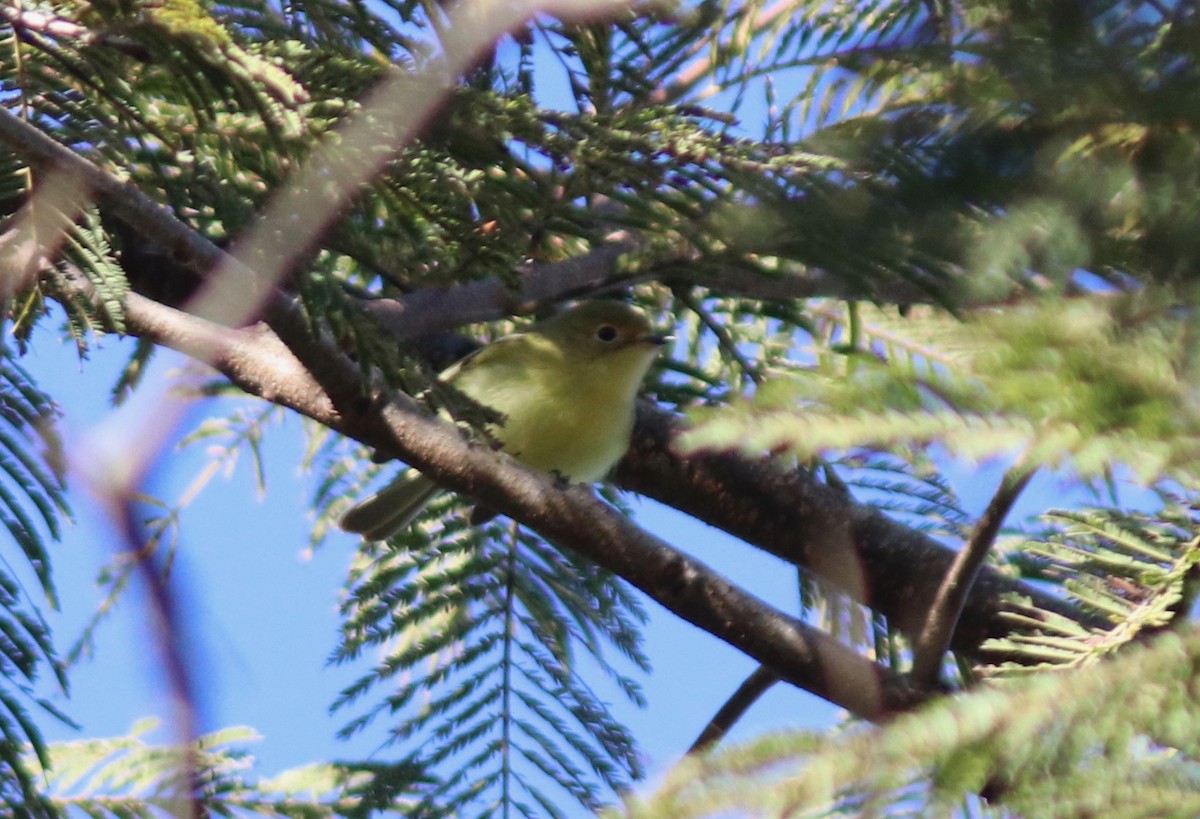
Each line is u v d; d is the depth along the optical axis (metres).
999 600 9.13
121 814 8.00
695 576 7.66
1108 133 3.19
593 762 9.54
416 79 5.95
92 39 5.61
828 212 3.43
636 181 6.09
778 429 2.89
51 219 5.85
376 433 7.85
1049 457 2.79
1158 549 5.95
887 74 3.75
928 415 2.86
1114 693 3.46
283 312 6.92
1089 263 3.05
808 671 7.40
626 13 6.85
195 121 6.08
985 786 3.46
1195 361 2.84
